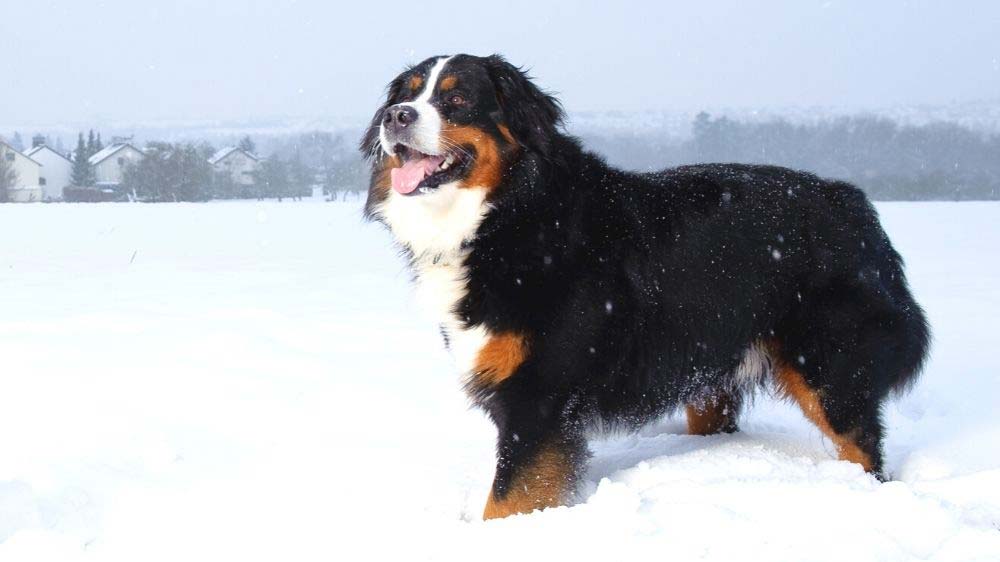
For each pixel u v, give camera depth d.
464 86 4.23
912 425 5.29
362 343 7.42
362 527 3.66
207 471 4.45
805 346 4.45
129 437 4.84
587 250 4.13
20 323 8.05
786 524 3.46
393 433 5.11
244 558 3.42
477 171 4.15
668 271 4.28
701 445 4.95
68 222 21.69
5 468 4.32
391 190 4.52
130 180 50.16
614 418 4.32
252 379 6.13
